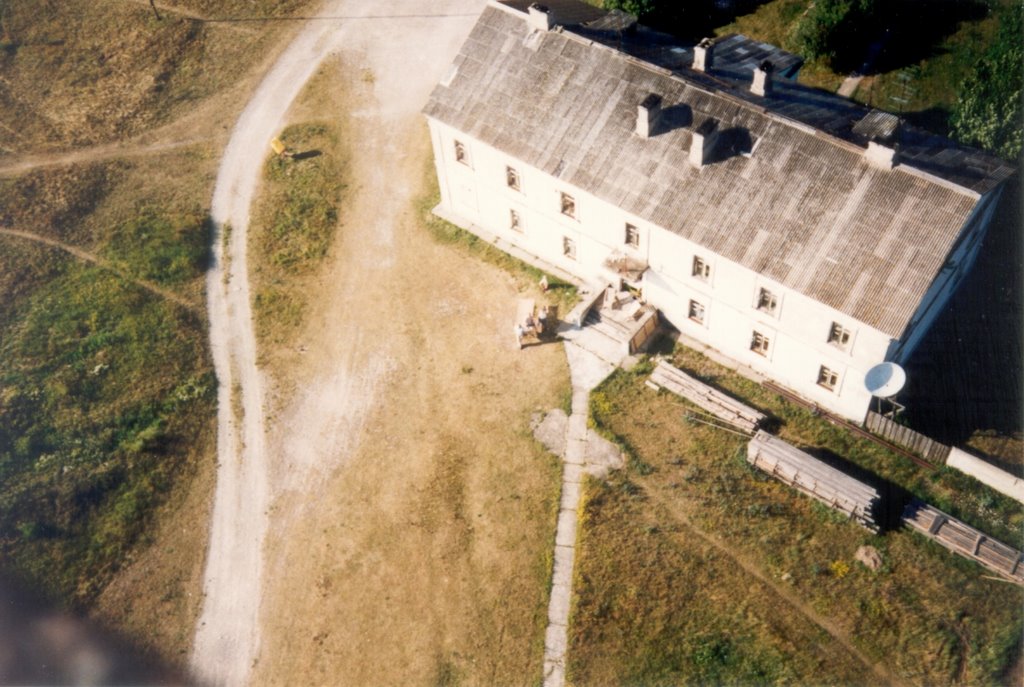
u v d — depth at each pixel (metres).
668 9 54.53
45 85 61.28
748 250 36.12
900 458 36.66
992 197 37.25
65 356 44.94
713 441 38.09
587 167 39.94
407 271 46.84
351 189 51.34
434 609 35.00
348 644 34.59
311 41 61.84
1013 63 41.31
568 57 41.72
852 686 31.30
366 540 37.19
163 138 56.38
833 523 35.09
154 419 42.19
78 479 40.12
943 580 33.31
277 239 49.28
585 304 42.62
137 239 49.97
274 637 35.09
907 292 33.34
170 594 36.62
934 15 52.56
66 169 54.72
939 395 38.31
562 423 39.59
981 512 34.84
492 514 37.19
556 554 35.75
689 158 38.03
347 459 39.91
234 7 65.75
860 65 51.72
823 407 38.72
